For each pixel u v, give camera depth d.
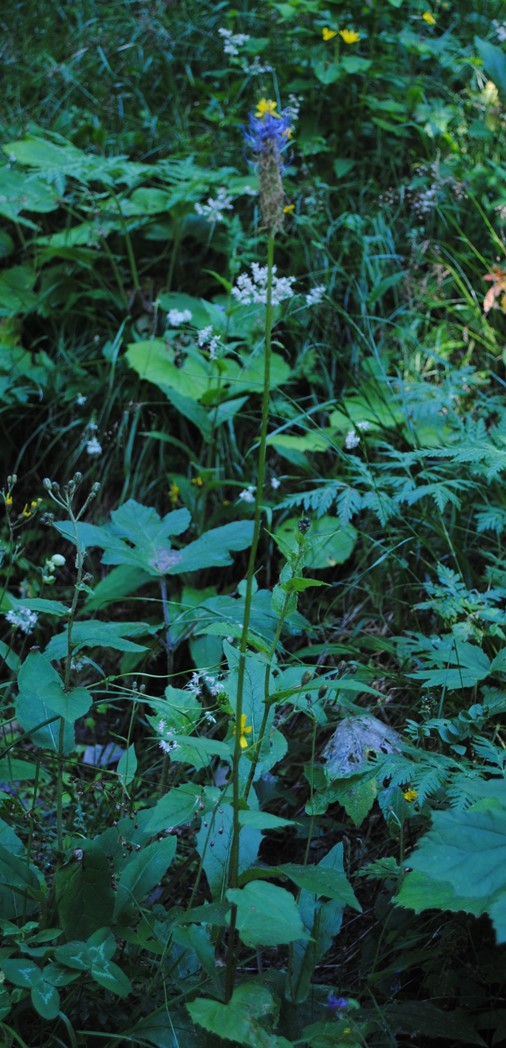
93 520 3.91
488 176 4.11
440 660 2.34
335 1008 1.70
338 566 3.41
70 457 4.01
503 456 2.57
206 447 3.79
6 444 4.07
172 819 1.69
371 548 3.14
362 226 4.04
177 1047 1.71
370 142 4.55
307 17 4.60
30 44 5.52
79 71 5.23
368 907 2.30
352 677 2.72
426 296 3.92
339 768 2.04
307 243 4.08
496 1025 1.82
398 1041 1.92
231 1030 1.49
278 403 3.64
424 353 3.77
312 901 1.92
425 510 3.12
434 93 4.62
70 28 5.59
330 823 2.43
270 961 2.25
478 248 4.07
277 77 4.64
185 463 3.87
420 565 3.09
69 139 4.58
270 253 1.46
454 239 4.11
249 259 4.05
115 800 2.23
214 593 3.33
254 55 4.71
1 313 4.11
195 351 3.54
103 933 1.78
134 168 4.07
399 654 2.65
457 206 4.11
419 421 3.38
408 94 4.35
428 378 3.73
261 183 1.43
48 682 1.92
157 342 3.69
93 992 1.89
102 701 2.09
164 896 2.27
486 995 1.90
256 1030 1.51
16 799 2.41
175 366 3.62
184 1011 1.78
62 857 1.93
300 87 4.40
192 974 1.91
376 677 2.81
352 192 4.38
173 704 2.09
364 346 3.76
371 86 4.54
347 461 3.12
